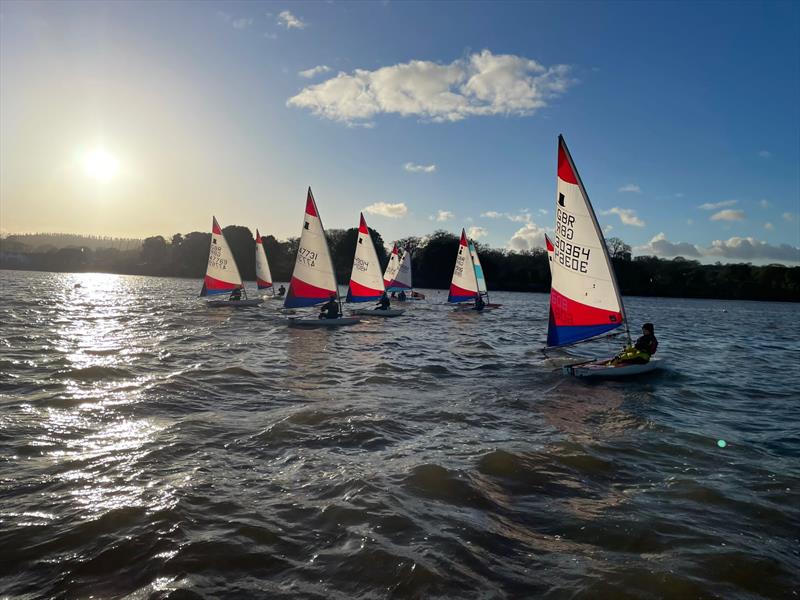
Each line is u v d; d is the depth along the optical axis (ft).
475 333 98.07
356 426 34.45
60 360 56.24
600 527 21.57
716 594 16.99
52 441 30.50
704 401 46.06
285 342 77.15
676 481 26.71
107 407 38.06
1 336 74.18
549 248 123.13
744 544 20.35
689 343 94.79
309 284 103.09
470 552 19.20
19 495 23.20
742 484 26.55
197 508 22.18
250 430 33.60
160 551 18.74
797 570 18.65
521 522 21.94
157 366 54.65
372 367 58.03
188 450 29.50
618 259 420.36
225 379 49.01
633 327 127.13
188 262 519.60
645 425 37.14
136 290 241.96
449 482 25.53
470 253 158.30
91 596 16.21
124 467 26.73
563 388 49.21
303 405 40.29
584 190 56.13
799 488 26.12
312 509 22.36
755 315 207.31
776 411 43.11
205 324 99.35
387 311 127.13
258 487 24.62
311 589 16.75
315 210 100.83
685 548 19.95
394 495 23.85
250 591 16.60
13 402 38.73
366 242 126.00
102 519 20.97
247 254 434.71
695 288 408.26
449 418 37.52
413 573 17.58
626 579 17.69
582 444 32.22
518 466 28.19
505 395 45.65
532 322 125.90
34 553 18.56
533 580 17.57
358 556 18.67
